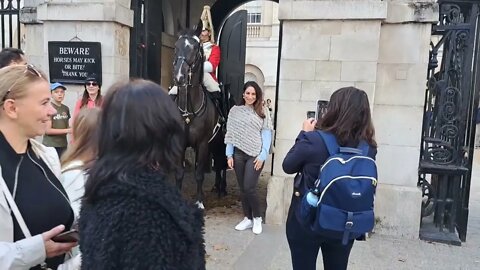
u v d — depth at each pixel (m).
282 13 4.76
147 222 1.08
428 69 4.75
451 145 4.76
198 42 5.19
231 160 4.79
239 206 6.00
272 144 5.15
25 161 1.60
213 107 5.63
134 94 1.20
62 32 5.39
